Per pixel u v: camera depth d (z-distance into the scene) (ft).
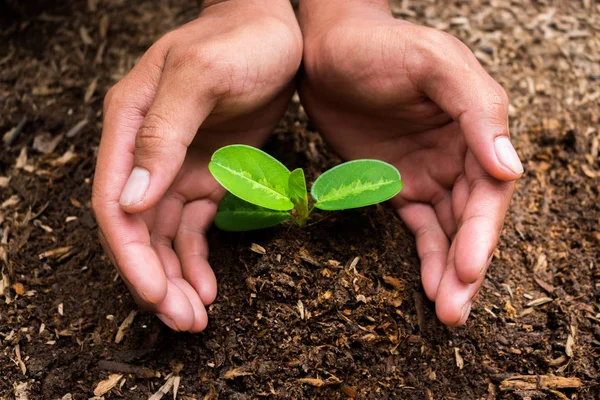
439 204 1.31
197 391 1.22
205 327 1.22
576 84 1.69
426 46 1.20
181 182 1.29
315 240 1.28
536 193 1.48
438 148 1.30
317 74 1.35
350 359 1.21
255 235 1.29
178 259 1.26
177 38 1.26
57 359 1.25
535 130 1.59
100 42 1.78
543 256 1.38
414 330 1.24
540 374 1.23
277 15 1.33
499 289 1.32
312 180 1.40
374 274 1.26
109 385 1.22
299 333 1.22
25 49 1.77
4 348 1.27
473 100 1.16
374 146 1.38
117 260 1.13
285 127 1.55
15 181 1.51
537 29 1.81
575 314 1.29
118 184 1.16
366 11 1.38
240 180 1.21
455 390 1.22
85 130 1.60
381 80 1.25
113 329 1.28
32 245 1.40
